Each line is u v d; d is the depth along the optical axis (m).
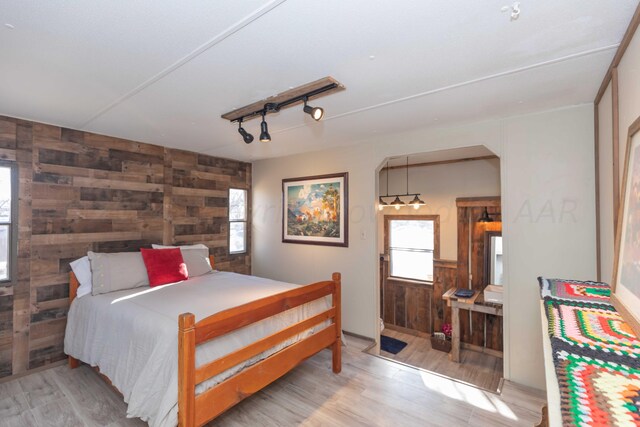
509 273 2.78
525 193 2.72
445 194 5.13
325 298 2.93
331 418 2.22
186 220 4.21
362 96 2.31
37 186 2.95
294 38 1.55
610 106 1.98
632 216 1.19
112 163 3.47
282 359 2.30
